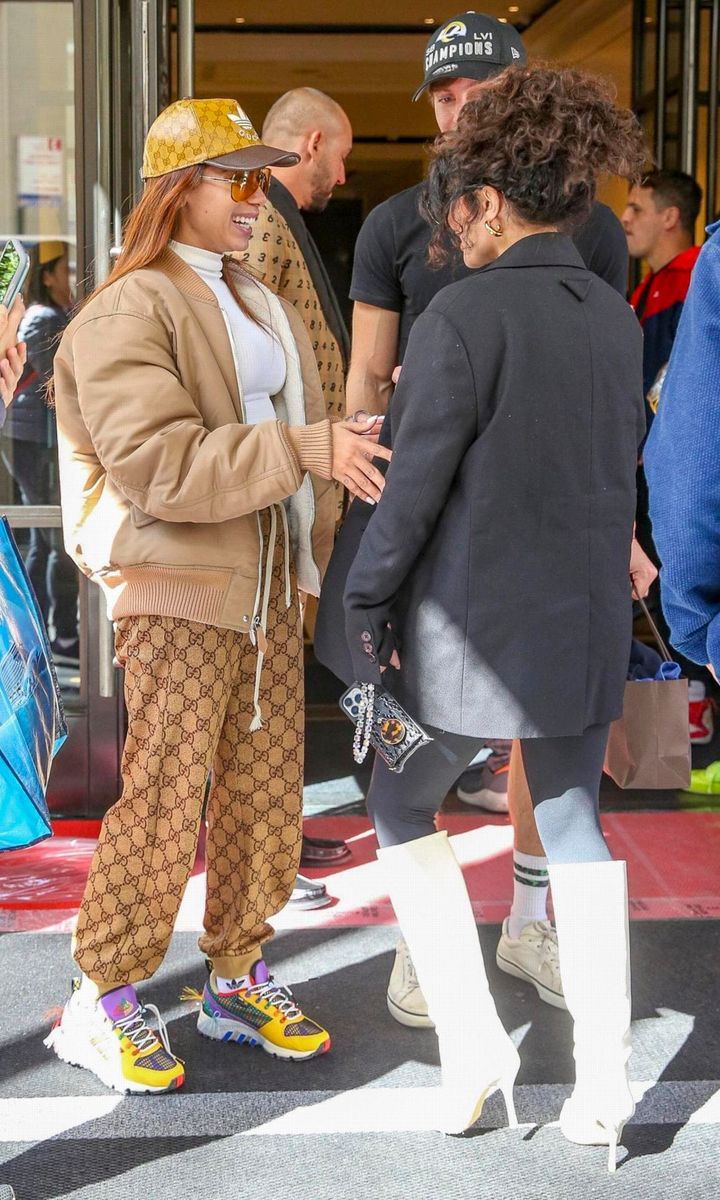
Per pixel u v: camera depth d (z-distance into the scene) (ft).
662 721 7.50
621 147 6.64
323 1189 6.75
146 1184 6.79
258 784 8.03
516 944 8.98
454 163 6.72
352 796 13.20
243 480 7.10
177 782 7.57
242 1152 7.08
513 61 8.52
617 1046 6.86
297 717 8.13
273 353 7.88
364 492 7.23
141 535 7.43
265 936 8.27
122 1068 7.66
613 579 6.89
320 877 11.02
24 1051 8.16
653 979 9.11
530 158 6.48
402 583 6.94
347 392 9.36
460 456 6.59
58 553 12.04
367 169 35.37
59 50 11.68
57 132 11.82
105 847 7.64
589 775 7.01
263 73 32.35
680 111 16.01
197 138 7.32
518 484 6.55
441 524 6.73
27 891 10.56
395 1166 6.95
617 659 6.95
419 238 8.84
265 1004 8.15
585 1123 7.00
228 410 7.48
